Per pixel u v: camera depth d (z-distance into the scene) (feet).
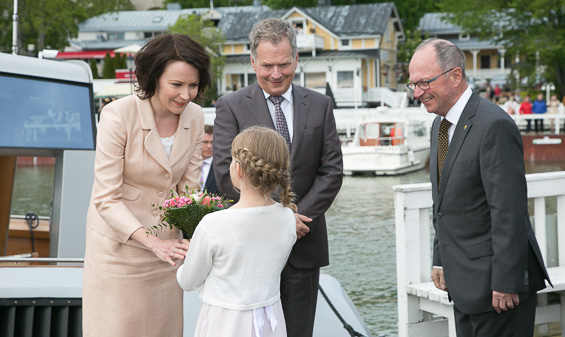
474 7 134.10
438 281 12.34
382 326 21.61
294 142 12.34
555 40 124.26
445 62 11.25
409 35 201.16
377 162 79.82
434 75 11.26
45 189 63.67
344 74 165.99
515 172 10.76
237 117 12.55
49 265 14.25
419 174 81.10
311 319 12.54
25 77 15.61
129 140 10.82
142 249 10.93
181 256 10.53
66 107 15.87
